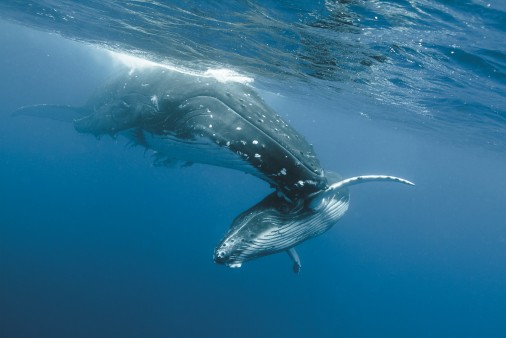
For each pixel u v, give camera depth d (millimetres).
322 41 9945
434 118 20953
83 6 10602
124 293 25688
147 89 7621
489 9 7301
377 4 7594
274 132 5855
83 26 13516
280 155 5586
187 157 7199
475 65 10367
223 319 26656
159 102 7027
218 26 9539
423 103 17109
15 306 21156
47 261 27234
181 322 24500
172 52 12531
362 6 7688
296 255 6809
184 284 29547
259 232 5270
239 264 5234
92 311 22672
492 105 14602
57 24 15617
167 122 6844
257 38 10195
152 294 26594
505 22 7652
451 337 45875
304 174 5512
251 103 6504
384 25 8555
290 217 5594
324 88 18484
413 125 27609
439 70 11367
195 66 13602
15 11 16344
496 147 28484
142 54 14031
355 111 28500
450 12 7668
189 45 11430
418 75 12375
